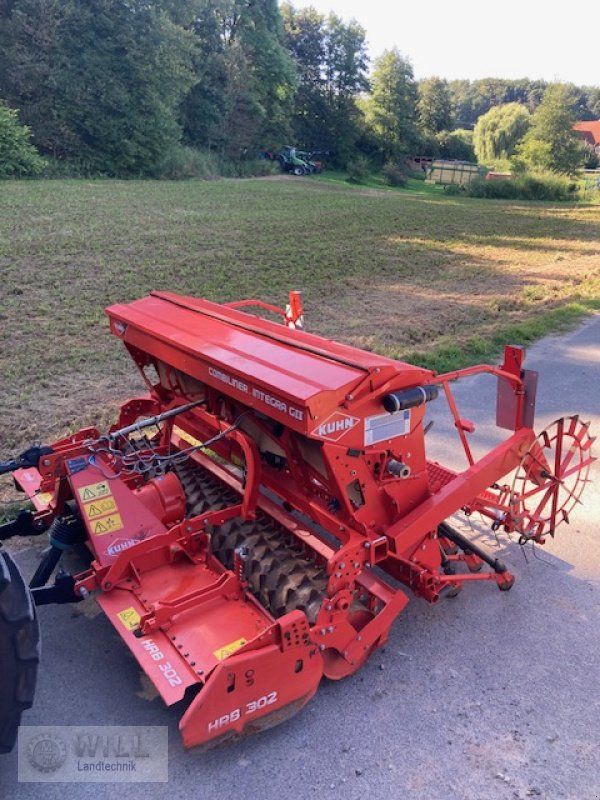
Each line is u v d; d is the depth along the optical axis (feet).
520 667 13.29
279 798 10.44
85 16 128.67
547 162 209.36
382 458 12.64
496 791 10.68
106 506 13.55
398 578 14.17
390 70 235.81
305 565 13.71
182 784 10.66
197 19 168.55
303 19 225.97
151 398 19.19
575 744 11.59
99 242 60.44
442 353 32.09
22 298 40.91
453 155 290.15
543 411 26.40
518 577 16.17
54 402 24.98
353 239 72.28
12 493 18.49
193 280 47.91
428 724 11.88
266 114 194.29
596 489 20.49
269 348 13.66
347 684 12.74
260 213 89.92
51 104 128.36
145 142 138.21
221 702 10.54
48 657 13.14
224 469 17.13
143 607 12.48
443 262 62.03
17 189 99.40
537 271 58.95
